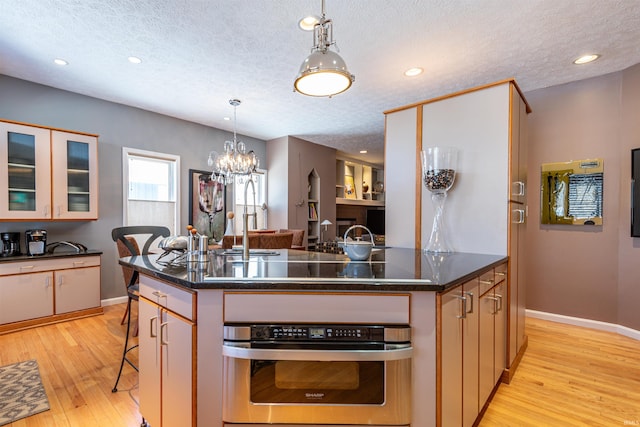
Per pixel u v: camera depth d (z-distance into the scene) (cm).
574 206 323
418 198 256
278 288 117
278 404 116
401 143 266
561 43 253
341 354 112
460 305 138
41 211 315
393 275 133
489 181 223
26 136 306
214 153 411
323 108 415
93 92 359
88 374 219
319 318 118
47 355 247
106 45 259
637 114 286
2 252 312
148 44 258
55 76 318
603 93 309
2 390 198
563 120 330
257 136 565
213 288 117
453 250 236
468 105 232
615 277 301
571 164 325
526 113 262
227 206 523
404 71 304
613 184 303
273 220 585
